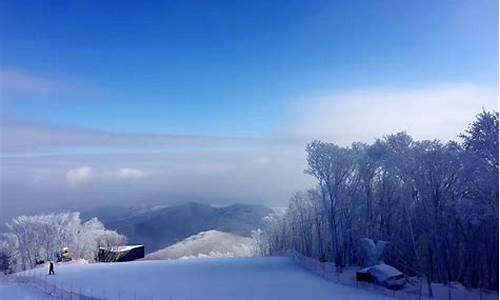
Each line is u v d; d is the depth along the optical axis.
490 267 55.06
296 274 58.53
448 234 59.91
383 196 75.00
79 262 81.94
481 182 52.88
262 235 116.00
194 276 57.22
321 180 79.19
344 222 79.00
